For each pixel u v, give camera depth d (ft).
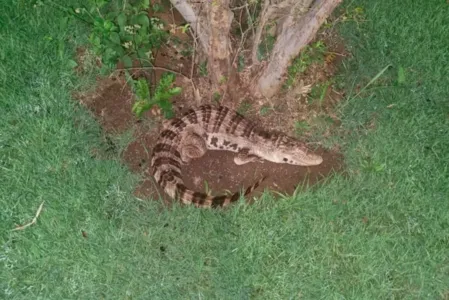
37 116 8.63
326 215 8.49
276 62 8.07
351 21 9.29
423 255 8.44
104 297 8.20
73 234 8.30
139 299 8.20
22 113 8.61
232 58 8.48
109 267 8.24
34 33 8.95
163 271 8.29
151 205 8.51
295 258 8.36
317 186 8.68
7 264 8.14
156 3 9.19
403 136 8.83
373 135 8.84
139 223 8.45
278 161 8.64
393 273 8.41
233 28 8.79
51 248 8.25
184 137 8.54
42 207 8.34
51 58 8.87
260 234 8.40
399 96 9.00
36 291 8.12
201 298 8.21
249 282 8.27
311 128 8.90
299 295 8.27
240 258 8.35
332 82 9.07
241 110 8.94
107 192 8.44
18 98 8.66
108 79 8.95
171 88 8.56
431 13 9.35
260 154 8.64
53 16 9.03
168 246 8.39
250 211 8.48
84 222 8.34
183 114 8.72
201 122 8.61
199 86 8.93
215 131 8.61
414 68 9.16
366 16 9.37
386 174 8.68
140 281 8.24
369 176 8.69
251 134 8.64
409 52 9.20
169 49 9.07
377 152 8.75
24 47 8.89
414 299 8.33
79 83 8.86
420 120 8.87
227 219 8.49
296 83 8.89
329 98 9.02
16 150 8.53
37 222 8.30
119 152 8.68
